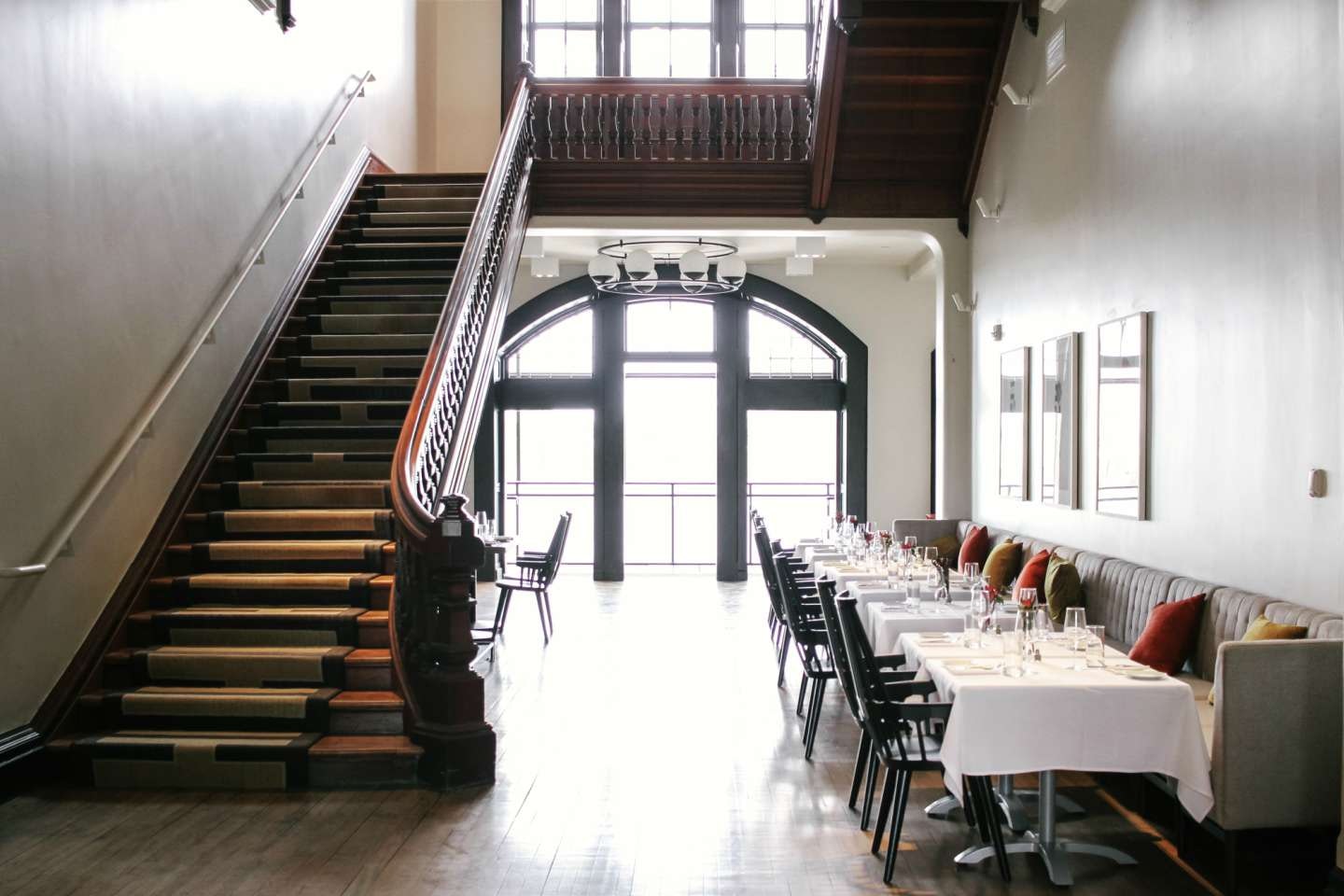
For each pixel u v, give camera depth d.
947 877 4.47
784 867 4.57
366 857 4.65
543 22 13.49
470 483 14.70
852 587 7.50
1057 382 8.52
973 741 4.36
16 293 5.32
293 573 6.73
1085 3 7.96
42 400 5.55
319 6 9.52
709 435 15.75
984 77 10.20
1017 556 8.78
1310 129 5.12
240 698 5.83
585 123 11.27
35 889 4.30
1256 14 5.59
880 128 10.59
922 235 11.32
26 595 5.51
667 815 5.20
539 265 12.73
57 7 5.66
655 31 13.48
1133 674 4.61
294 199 8.93
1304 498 5.21
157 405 6.56
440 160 13.34
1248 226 5.70
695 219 11.11
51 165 5.61
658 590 13.48
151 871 4.49
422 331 8.73
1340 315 4.89
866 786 5.31
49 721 5.69
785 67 13.47
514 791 5.56
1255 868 4.58
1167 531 6.68
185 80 7.10
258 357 8.23
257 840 4.84
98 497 5.99
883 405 14.69
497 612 10.02
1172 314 6.57
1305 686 4.34
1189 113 6.34
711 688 7.97
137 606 6.45
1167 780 4.81
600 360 14.72
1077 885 4.39
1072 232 8.23
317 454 7.54
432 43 13.29
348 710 5.83
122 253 6.32
